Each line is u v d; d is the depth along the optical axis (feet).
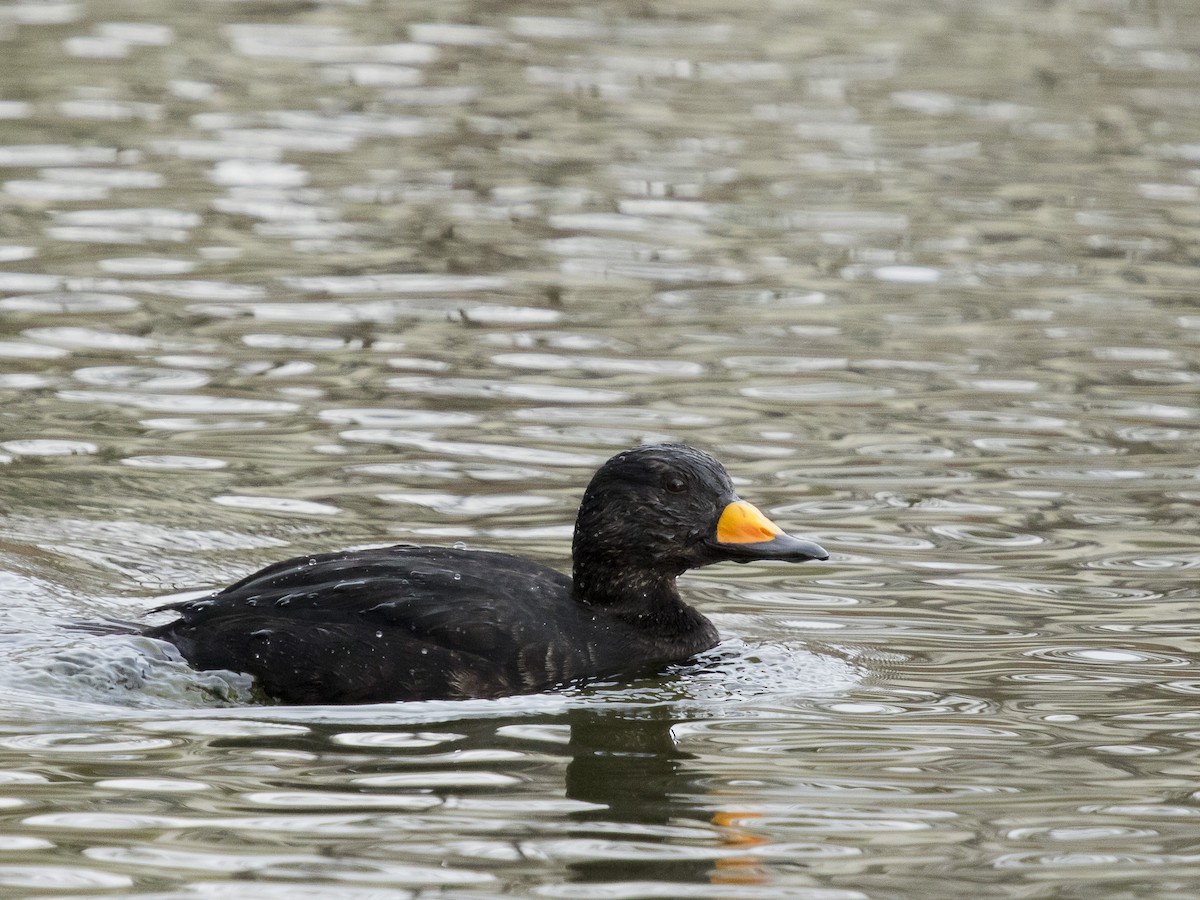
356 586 34.01
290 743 30.73
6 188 73.97
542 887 25.48
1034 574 40.96
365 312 61.21
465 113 89.56
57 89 90.33
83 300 61.16
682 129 88.12
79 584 38.06
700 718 32.71
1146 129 89.71
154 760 29.73
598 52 103.76
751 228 72.84
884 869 26.32
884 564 41.65
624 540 35.70
